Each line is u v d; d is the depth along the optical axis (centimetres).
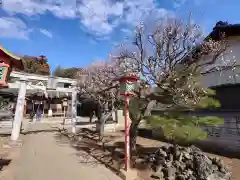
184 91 903
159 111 1287
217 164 898
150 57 945
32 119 3062
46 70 4603
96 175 797
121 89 894
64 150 1220
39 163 938
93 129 2202
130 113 1054
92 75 1856
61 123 2680
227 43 1170
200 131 903
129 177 760
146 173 838
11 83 1510
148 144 1459
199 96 912
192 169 866
